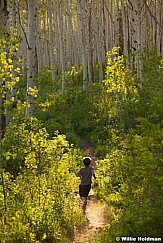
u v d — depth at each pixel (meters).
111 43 35.34
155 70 13.53
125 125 14.41
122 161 7.45
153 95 12.51
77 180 10.17
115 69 15.20
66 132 17.28
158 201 6.18
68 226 8.52
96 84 24.89
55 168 9.41
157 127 6.86
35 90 11.84
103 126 17.06
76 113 19.67
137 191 7.03
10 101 9.30
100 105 19.11
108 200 9.27
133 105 14.52
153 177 6.16
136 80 15.03
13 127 10.70
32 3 14.69
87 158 10.16
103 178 10.12
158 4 32.53
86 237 8.20
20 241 7.29
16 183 9.13
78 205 9.81
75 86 27.92
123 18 21.23
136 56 18.97
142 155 6.38
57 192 9.12
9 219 7.65
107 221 8.57
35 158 9.13
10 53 9.21
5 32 12.31
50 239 7.75
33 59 14.70
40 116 19.61
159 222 6.14
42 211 8.11
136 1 19.25
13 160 10.41
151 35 32.72
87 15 30.34
